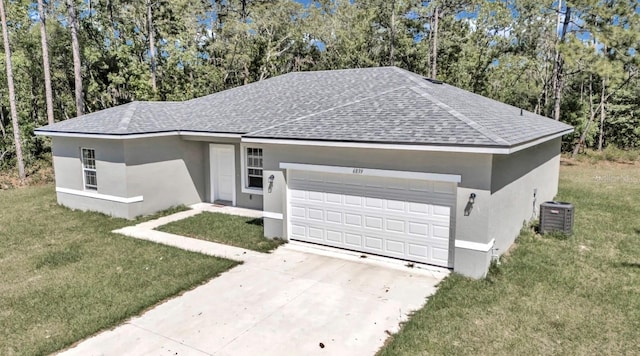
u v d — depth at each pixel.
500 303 7.03
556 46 23.42
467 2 33.31
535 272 8.29
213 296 7.51
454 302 7.08
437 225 8.59
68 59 29.30
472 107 10.99
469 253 8.08
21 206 15.04
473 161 7.83
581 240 10.28
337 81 15.32
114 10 31.55
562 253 9.37
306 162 9.92
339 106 11.25
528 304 6.98
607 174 21.69
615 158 27.14
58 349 5.89
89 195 13.94
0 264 9.20
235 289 7.79
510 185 9.35
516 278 8.00
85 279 8.27
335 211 9.82
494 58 32.72
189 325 6.50
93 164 13.92
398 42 35.09
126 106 15.59
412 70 35.59
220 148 14.94
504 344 5.84
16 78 27.30
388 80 13.90
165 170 13.92
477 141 7.47
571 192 16.56
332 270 8.63
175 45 32.44
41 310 7.00
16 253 9.95
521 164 10.27
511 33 32.50
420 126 8.65
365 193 9.37
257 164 14.12
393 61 33.84
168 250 9.98
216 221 12.59
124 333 6.29
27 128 26.92
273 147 10.41
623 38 21.50
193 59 32.09
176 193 14.35
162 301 7.34
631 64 22.83
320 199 9.98
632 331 6.15
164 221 12.73
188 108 16.55
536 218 12.52
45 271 8.75
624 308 6.83
